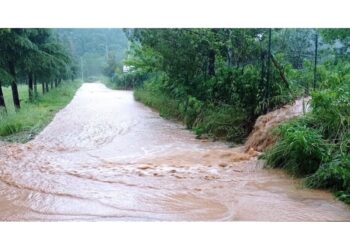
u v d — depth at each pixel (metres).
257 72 10.91
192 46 14.14
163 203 5.78
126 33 16.11
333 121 7.12
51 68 18.42
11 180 6.95
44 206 5.75
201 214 5.36
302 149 6.73
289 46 16.12
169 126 13.23
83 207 5.68
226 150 9.09
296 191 6.19
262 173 7.15
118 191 6.34
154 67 18.62
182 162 8.15
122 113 17.02
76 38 66.31
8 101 18.11
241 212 5.40
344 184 5.86
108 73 54.75
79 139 10.94
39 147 9.84
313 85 10.28
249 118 10.57
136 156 8.84
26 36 15.15
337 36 13.75
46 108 17.61
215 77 12.55
